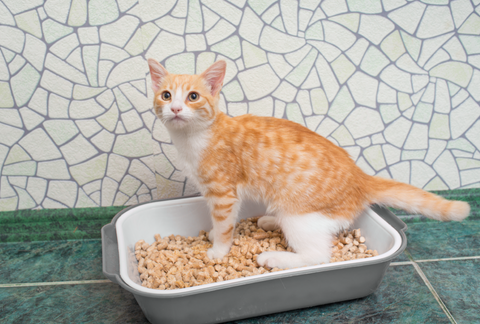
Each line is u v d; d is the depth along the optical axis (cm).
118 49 115
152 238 119
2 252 123
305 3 115
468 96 127
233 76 121
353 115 128
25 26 110
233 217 105
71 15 110
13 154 124
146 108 122
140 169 129
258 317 90
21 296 100
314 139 104
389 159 134
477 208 136
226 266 103
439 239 124
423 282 101
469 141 133
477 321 87
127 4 110
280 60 120
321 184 98
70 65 115
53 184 129
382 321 88
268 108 126
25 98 117
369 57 122
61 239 131
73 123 122
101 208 133
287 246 112
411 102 128
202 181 102
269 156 99
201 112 93
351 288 90
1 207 130
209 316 84
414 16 118
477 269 107
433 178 136
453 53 123
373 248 106
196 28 115
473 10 118
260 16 115
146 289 76
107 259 91
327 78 124
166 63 118
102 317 92
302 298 89
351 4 116
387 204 108
